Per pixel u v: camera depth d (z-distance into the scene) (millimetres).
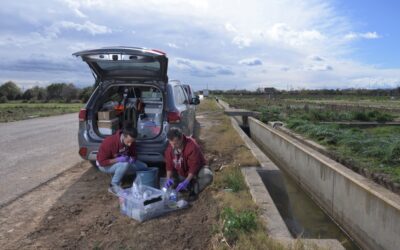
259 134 18031
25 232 4539
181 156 5633
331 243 4125
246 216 4508
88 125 6820
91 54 6023
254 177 6875
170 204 5102
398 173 7531
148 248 4086
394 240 5375
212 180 6023
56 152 9711
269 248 3914
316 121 18500
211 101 41844
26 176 7207
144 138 6676
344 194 7344
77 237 4375
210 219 4832
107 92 7086
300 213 8508
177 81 8391
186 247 4109
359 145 10234
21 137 12656
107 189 6270
